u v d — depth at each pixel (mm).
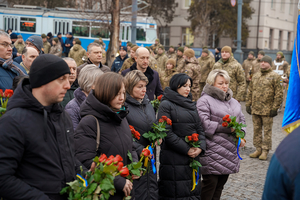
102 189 1960
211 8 29250
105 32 22047
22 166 1896
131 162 2637
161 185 3748
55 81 1954
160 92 5426
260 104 6531
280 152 1451
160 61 11500
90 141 2486
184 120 3715
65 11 22375
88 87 3213
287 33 36688
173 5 31594
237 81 7527
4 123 1834
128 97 3400
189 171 3711
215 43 33594
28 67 4227
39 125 1919
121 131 2617
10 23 23047
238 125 3822
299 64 3412
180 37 34594
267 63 6535
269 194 1448
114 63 10211
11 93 2686
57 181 1954
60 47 16562
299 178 1352
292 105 3494
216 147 3879
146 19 22391
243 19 30219
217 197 4051
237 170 3963
